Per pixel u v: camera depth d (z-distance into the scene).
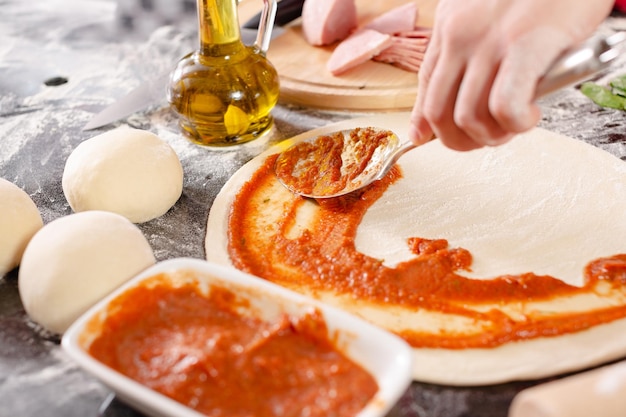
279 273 0.52
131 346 0.43
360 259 0.52
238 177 0.61
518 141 0.64
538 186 0.59
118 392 0.41
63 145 0.67
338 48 0.76
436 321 0.48
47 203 0.60
